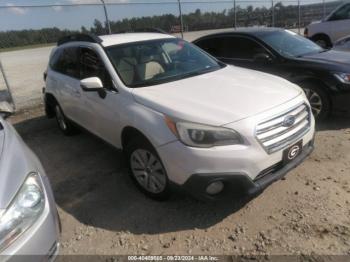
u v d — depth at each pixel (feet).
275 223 10.49
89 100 14.56
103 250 10.08
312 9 57.52
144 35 16.03
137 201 12.25
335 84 16.99
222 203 11.65
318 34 39.83
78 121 16.79
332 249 9.30
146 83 12.82
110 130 13.48
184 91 11.84
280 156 10.45
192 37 40.24
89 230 10.98
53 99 19.26
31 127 21.90
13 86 36.11
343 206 10.98
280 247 9.54
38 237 7.46
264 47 19.95
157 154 10.84
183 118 10.12
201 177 9.76
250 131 9.80
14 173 7.81
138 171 12.35
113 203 12.30
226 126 9.75
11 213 7.15
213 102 10.80
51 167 15.78
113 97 12.79
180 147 9.98
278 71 19.10
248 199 11.73
